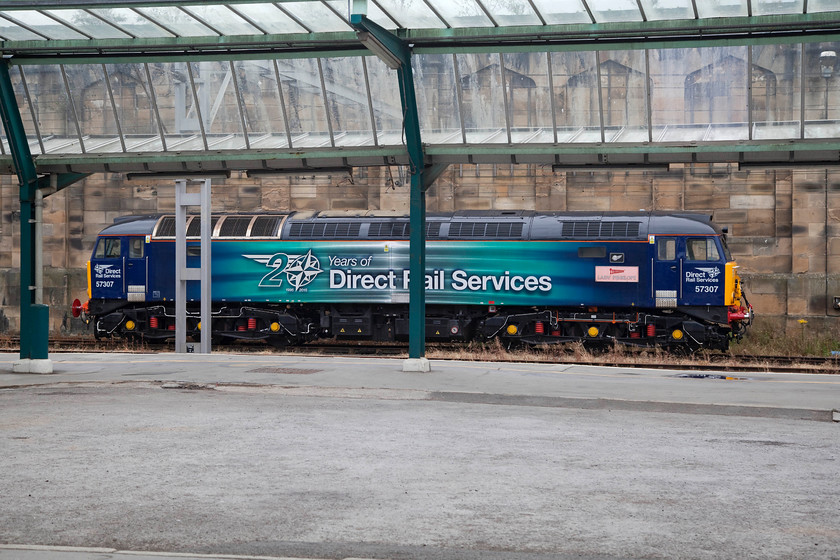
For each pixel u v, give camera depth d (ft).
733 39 51.60
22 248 59.47
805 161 56.49
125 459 31.01
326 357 70.64
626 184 100.17
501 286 83.61
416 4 50.60
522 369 64.28
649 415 44.16
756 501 26.32
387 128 60.75
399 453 32.78
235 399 47.29
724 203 98.37
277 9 51.01
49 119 62.80
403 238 85.25
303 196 105.70
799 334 94.43
